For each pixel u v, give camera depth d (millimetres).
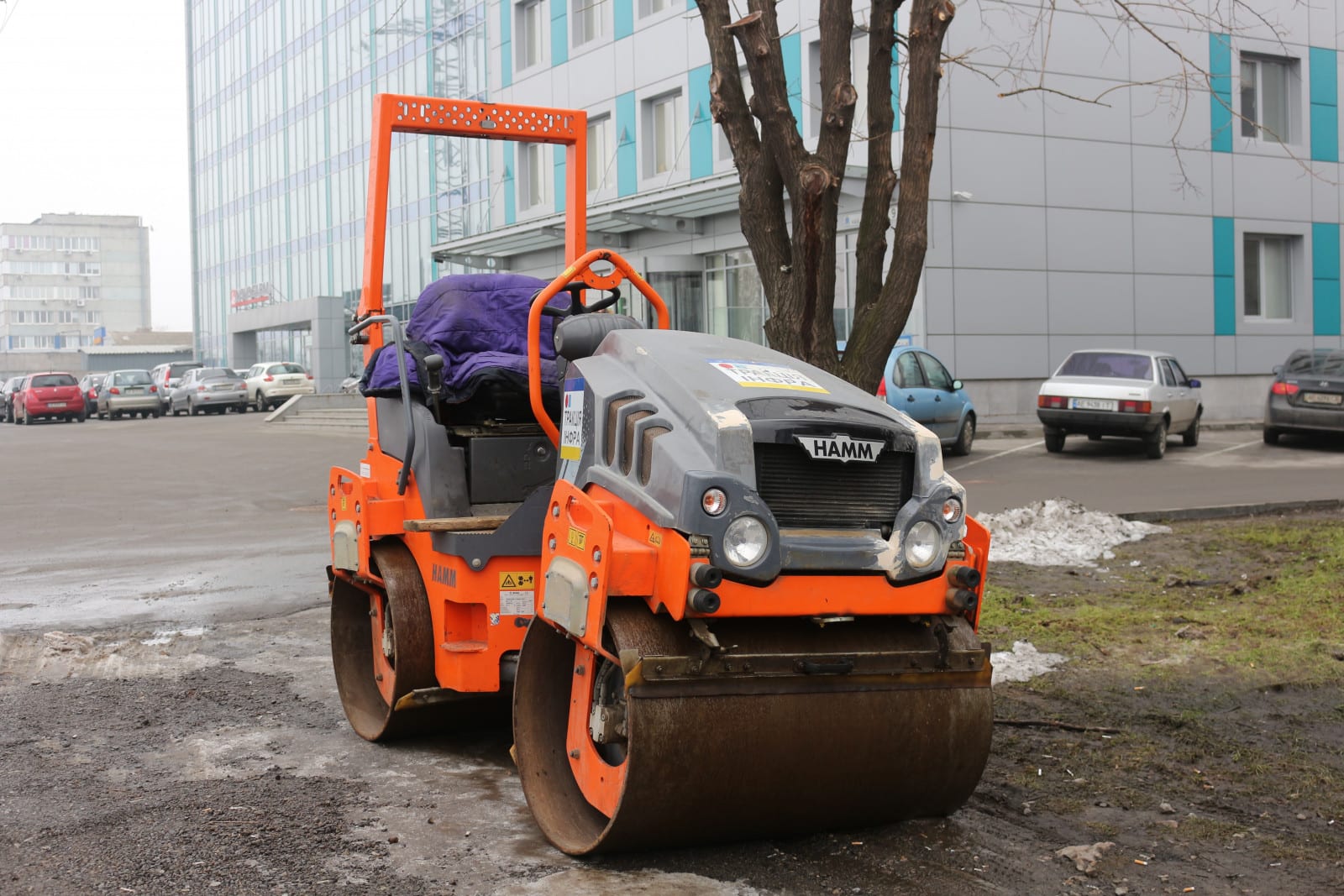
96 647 8469
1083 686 6832
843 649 4465
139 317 167250
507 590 5781
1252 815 4973
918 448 4520
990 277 24906
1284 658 7203
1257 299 29016
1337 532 11211
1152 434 18859
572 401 5055
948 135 24344
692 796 4242
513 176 34688
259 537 13766
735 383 4520
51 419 47000
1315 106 28781
